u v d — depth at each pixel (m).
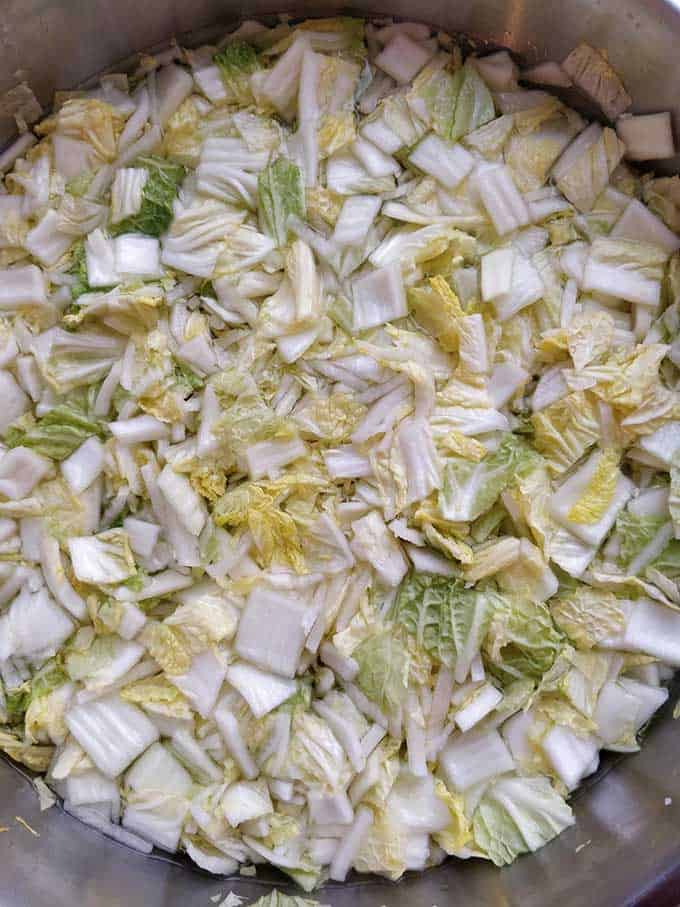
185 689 0.42
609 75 0.42
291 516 0.43
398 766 0.44
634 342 0.45
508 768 0.44
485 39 0.44
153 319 0.43
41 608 0.42
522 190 0.45
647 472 0.45
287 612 0.42
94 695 0.42
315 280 0.43
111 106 0.43
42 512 0.43
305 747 0.42
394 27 0.44
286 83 0.44
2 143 0.44
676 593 0.43
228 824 0.43
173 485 0.42
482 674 0.43
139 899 0.43
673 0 0.38
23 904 0.40
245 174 0.44
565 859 0.43
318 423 0.43
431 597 0.43
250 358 0.43
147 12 0.42
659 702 0.44
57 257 0.44
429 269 0.45
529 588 0.43
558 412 0.44
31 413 0.44
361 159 0.44
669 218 0.45
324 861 0.44
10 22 0.40
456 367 0.44
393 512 0.43
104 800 0.43
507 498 0.43
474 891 0.44
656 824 0.41
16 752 0.43
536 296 0.44
